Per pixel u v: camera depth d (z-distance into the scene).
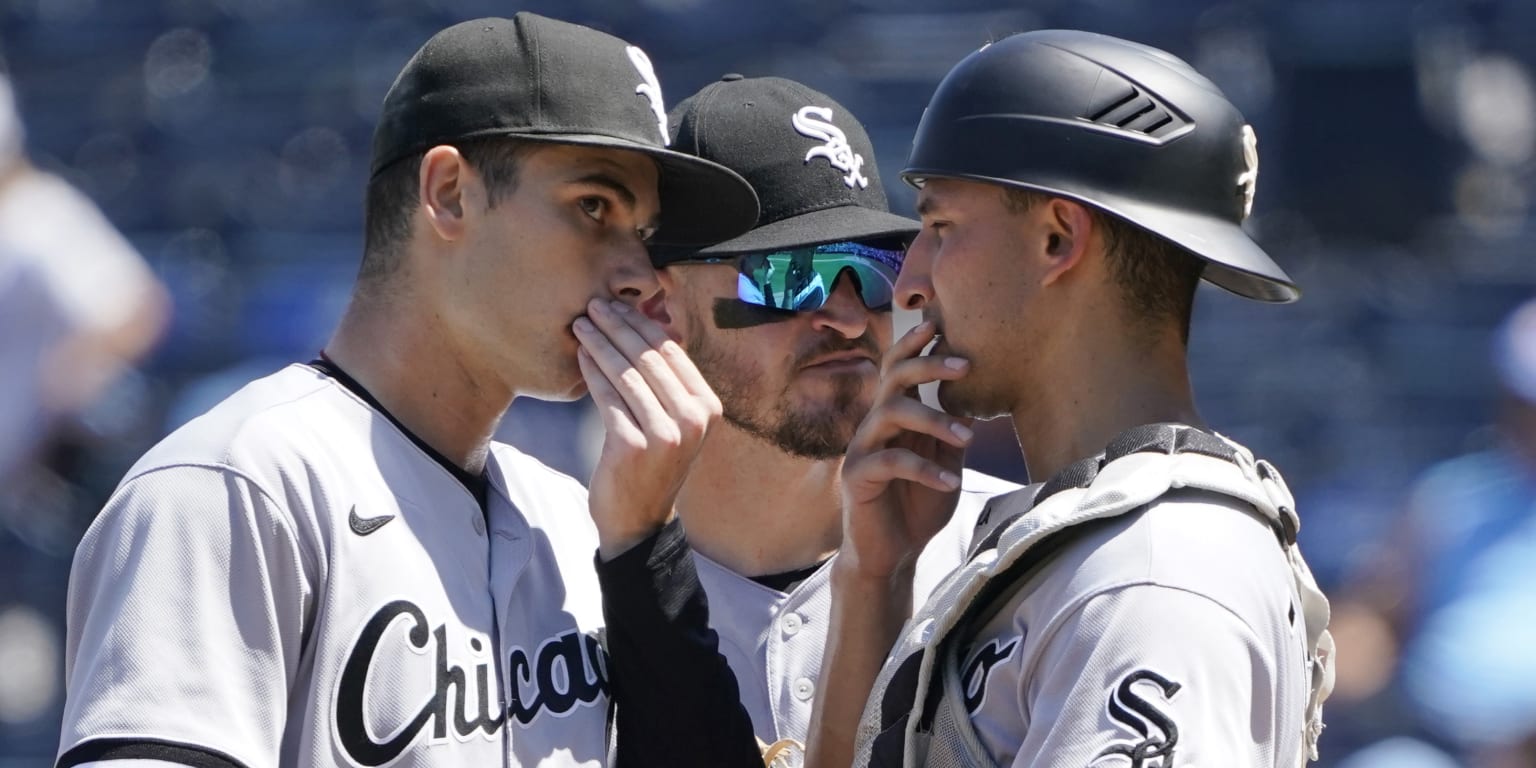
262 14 37.25
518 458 11.32
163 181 35.66
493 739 9.83
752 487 13.16
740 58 35.16
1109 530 9.07
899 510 11.19
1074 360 9.93
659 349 10.33
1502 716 23.78
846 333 12.86
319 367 10.31
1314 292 32.19
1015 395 10.20
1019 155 9.80
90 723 8.98
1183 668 8.59
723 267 12.83
